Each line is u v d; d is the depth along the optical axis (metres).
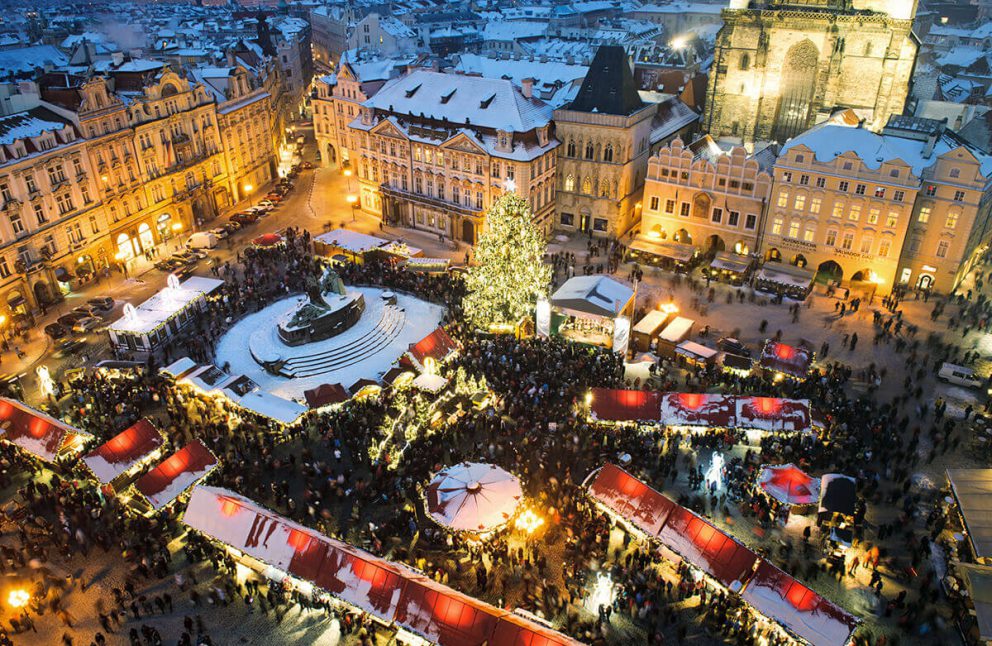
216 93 115.44
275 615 44.03
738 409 56.94
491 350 68.75
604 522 49.09
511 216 66.94
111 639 42.47
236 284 84.88
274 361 69.88
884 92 99.50
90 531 49.94
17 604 43.56
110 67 100.50
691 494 52.66
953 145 81.38
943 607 44.03
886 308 80.56
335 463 56.34
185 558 48.00
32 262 82.06
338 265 91.44
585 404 60.44
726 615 43.31
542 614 42.59
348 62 130.88
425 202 102.38
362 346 74.50
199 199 109.56
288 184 124.38
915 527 49.75
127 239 97.31
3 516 51.22
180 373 64.62
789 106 107.56
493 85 97.50
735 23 106.19
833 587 45.50
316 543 43.84
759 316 79.38
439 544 48.50
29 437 56.25
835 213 83.38
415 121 100.69
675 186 93.56
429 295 83.50
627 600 44.03
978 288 85.94
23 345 76.31
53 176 84.12
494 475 49.81
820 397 62.56
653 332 71.62
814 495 48.75
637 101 97.75
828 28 98.81
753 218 89.81
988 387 65.88
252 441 57.84
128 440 54.44
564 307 72.56
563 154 99.75
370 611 41.12
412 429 56.75
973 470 51.09
